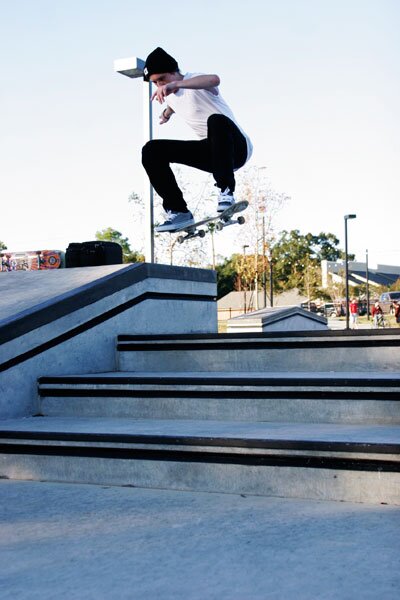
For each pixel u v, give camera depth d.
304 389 3.48
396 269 105.88
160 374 4.43
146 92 6.83
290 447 2.92
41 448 3.46
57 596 2.04
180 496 3.04
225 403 3.67
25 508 2.95
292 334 4.28
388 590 1.98
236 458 3.04
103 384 3.99
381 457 2.76
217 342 4.52
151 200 6.67
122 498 3.05
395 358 4.02
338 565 2.17
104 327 4.82
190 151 5.48
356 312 36.19
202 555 2.31
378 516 2.62
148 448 3.20
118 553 2.37
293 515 2.68
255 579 2.10
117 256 7.21
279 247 77.38
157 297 5.43
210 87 5.22
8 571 2.25
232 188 5.30
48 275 5.62
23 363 4.14
